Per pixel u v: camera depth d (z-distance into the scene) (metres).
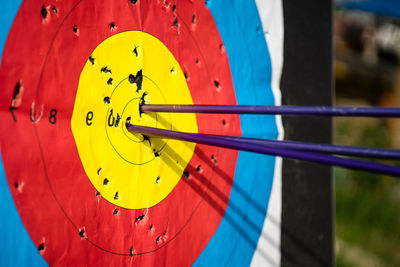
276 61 0.82
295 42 0.87
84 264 0.48
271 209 0.82
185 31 0.62
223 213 0.70
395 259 1.92
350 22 3.09
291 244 0.88
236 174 0.72
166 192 0.58
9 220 0.42
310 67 0.92
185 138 0.48
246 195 0.75
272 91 0.82
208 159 0.66
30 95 0.43
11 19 0.42
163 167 0.58
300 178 0.90
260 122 0.79
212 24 0.67
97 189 0.50
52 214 0.45
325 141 0.96
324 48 0.96
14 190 0.42
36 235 0.44
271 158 0.81
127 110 0.53
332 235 0.99
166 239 0.59
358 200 2.22
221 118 0.69
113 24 0.51
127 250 0.53
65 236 0.46
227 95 0.70
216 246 0.68
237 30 0.73
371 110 0.41
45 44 0.44
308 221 0.92
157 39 0.57
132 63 0.53
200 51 0.65
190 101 0.63
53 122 0.45
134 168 0.54
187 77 0.62
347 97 3.13
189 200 0.63
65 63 0.46
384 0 2.31
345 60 3.09
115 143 0.51
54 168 0.45
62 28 0.46
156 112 0.56
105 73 0.50
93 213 0.49
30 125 0.43
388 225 2.12
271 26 0.81
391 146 2.62
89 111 0.49
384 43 3.08
